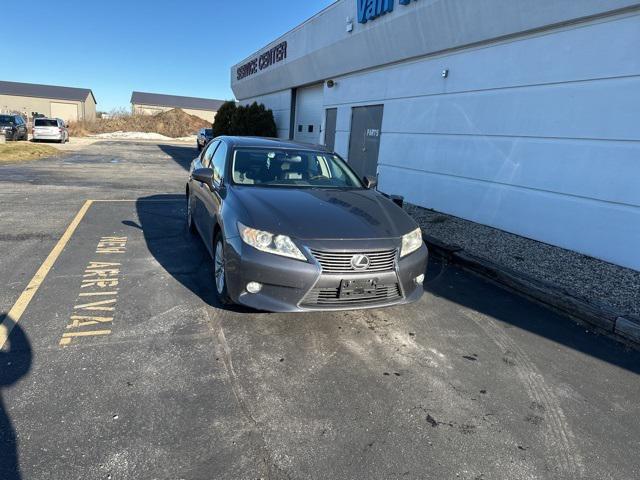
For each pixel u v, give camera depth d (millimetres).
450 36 8289
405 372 3229
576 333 4090
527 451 2490
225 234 3717
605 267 5660
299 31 15062
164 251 5711
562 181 6457
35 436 2314
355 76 12367
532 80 6855
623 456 2500
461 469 2316
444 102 8836
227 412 2631
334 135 13906
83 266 4980
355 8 11281
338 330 3803
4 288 4242
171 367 3061
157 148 32719
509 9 6883
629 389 3209
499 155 7555
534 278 5047
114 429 2412
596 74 5895
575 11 5949
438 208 9133
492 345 3752
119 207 8562
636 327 3854
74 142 34531
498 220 7637
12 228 6496
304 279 3326
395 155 10578
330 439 2465
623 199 5652
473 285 5242
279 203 3883
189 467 2188
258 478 2154
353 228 3598
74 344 3273
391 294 3641
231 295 3592
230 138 5500
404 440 2506
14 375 2840
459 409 2836
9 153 18469
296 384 2973
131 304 4031
